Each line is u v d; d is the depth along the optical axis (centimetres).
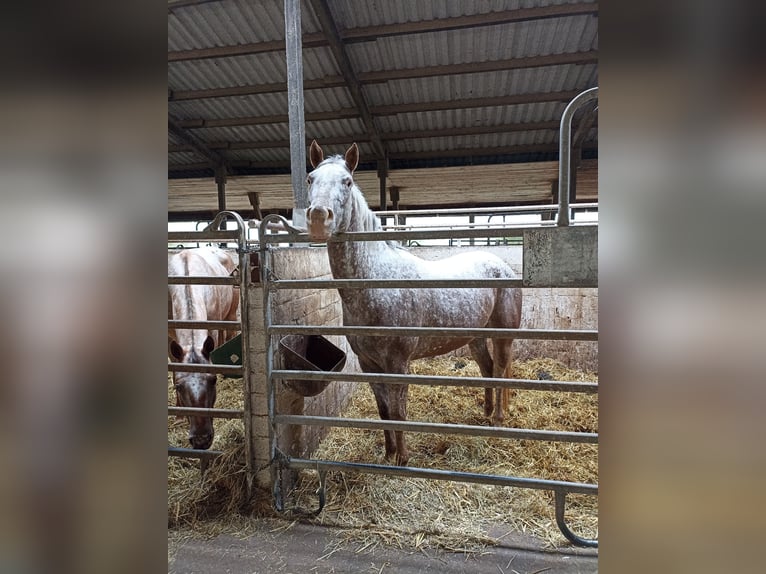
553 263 136
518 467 208
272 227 252
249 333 174
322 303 254
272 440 172
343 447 226
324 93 630
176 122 699
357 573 142
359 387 329
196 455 184
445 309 208
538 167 729
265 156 833
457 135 714
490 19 477
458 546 154
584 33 500
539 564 145
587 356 387
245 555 151
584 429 259
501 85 599
